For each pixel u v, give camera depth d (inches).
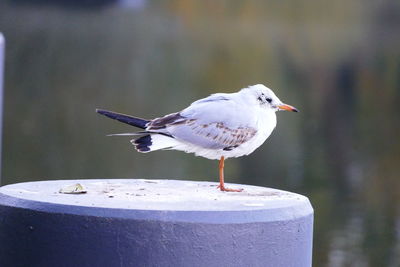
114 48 1003.3
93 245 161.6
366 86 1080.2
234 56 1086.4
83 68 926.4
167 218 160.7
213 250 162.2
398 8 1168.8
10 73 869.8
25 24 939.3
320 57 1131.9
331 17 1165.1
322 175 681.6
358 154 760.3
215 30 1152.8
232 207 169.6
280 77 1065.5
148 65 984.3
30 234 167.6
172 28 1109.7
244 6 1165.7
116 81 909.2
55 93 832.3
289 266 172.4
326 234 518.3
